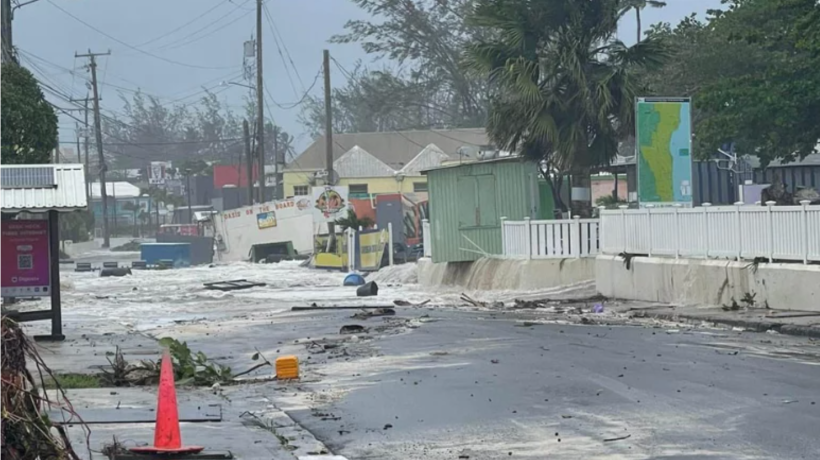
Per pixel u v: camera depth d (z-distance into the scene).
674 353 24.97
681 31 69.56
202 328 35.94
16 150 48.34
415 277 63.03
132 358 26.84
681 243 39.50
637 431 16.09
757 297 34.72
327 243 87.62
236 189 168.50
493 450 15.21
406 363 24.81
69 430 16.61
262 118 108.06
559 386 20.50
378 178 128.62
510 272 50.66
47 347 29.59
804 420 16.45
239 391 21.62
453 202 55.97
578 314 38.28
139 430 16.69
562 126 54.03
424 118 152.38
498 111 55.00
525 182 54.25
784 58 58.84
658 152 43.69
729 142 57.72
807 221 32.72
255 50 106.94
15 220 31.73
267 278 73.31
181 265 103.69
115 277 79.19
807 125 51.78
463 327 32.75
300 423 17.91
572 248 48.50
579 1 54.50
